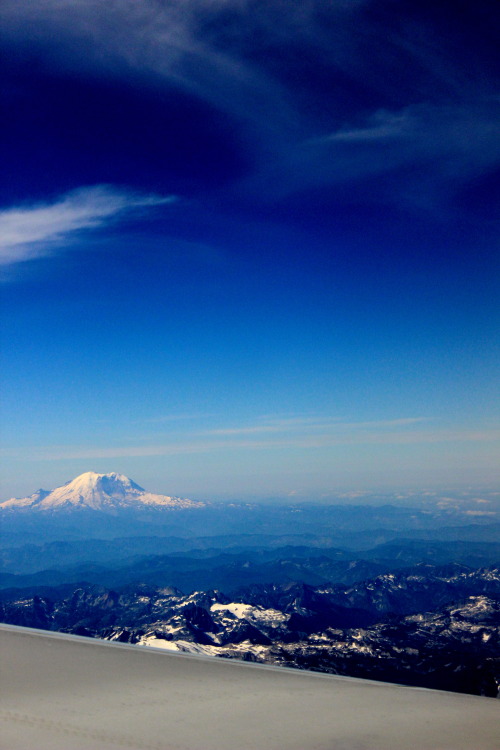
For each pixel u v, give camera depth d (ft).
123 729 15.07
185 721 15.96
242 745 14.49
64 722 15.31
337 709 17.88
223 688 19.15
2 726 14.82
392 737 15.79
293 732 15.67
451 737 16.07
